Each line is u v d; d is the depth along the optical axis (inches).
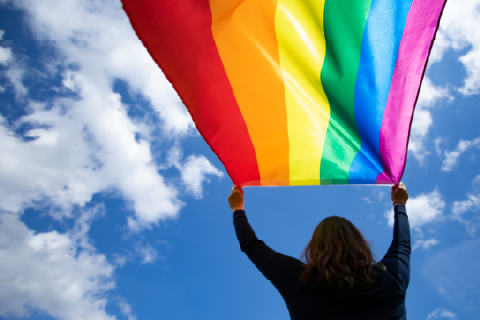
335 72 90.9
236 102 92.7
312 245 53.1
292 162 93.6
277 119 93.2
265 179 94.0
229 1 87.1
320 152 92.6
